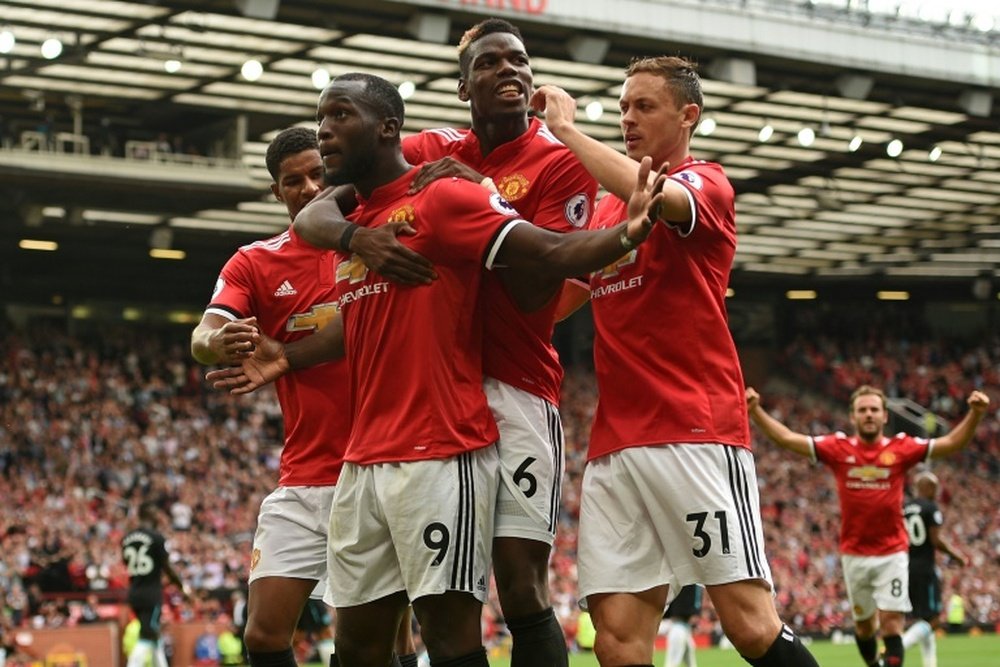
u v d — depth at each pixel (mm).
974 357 50719
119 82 27516
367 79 5312
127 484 32344
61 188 28250
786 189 37875
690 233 5578
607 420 5836
